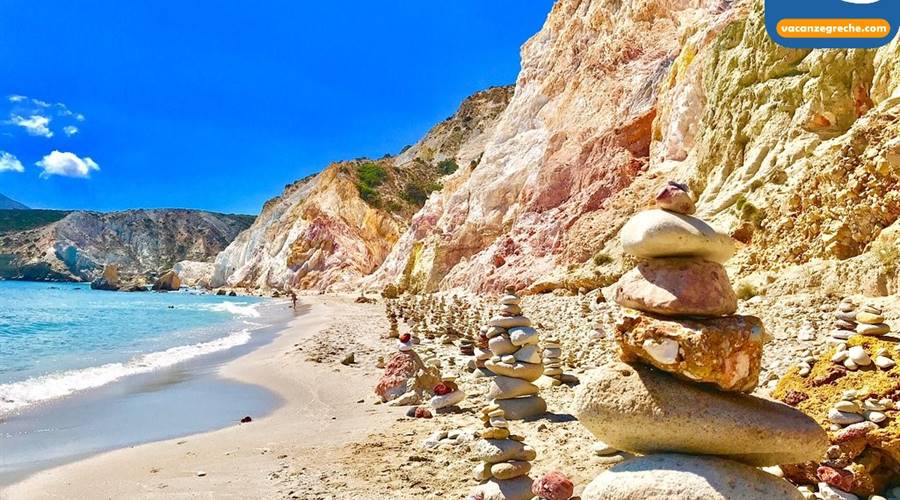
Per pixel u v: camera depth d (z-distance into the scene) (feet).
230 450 25.50
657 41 127.95
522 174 133.49
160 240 543.39
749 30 76.59
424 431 27.50
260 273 253.03
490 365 28.63
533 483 17.15
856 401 17.26
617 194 94.68
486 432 18.37
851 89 60.29
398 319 93.81
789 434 12.36
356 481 20.70
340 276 207.31
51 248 422.82
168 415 33.50
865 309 20.52
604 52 135.85
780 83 68.59
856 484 15.85
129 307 153.17
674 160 91.66
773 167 62.59
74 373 48.14
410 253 157.89
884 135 46.37
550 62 163.73
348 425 29.71
